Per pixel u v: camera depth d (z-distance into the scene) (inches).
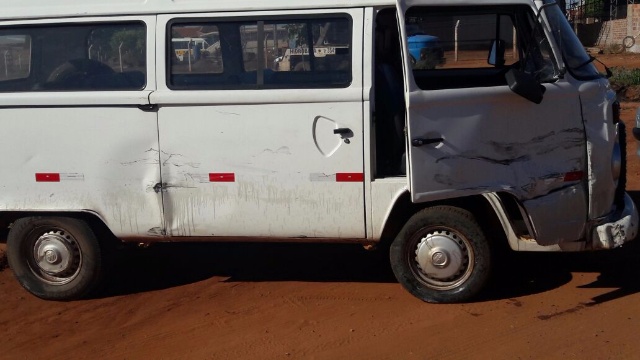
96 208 240.5
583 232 227.8
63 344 223.1
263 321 231.1
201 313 240.5
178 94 229.5
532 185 221.6
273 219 231.5
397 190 224.1
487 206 229.6
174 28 232.8
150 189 235.9
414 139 213.5
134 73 235.1
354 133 222.4
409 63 213.0
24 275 255.0
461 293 232.8
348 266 277.6
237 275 273.9
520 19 229.8
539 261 270.4
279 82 227.1
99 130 235.9
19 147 240.7
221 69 230.8
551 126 221.3
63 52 240.5
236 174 230.4
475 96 215.0
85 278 251.0
